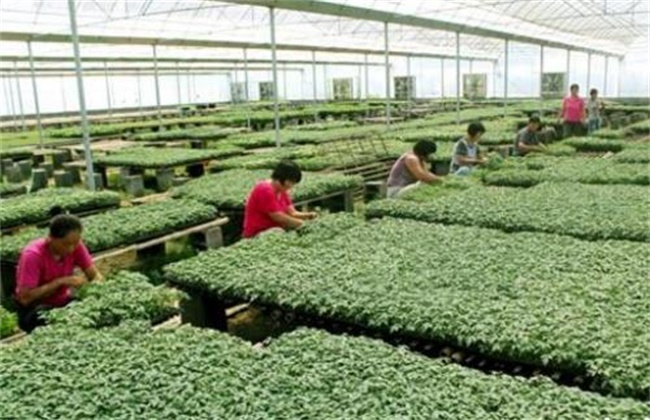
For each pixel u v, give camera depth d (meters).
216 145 21.16
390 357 4.50
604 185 10.80
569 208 8.86
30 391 4.25
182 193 11.99
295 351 4.68
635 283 5.74
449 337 4.85
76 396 4.14
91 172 12.77
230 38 28.94
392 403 3.85
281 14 26.02
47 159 22.53
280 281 6.04
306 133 23.05
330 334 5.11
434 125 24.72
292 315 5.82
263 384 4.20
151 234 9.43
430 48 46.00
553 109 32.97
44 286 6.41
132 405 4.03
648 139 18.19
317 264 6.62
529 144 15.52
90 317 5.57
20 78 42.88
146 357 4.68
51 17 20.61
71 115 46.84
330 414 3.77
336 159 15.89
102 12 21.12
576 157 14.26
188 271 6.48
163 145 23.05
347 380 4.19
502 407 3.75
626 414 3.62
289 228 8.50
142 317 5.75
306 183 11.95
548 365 4.39
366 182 14.28
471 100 48.03
